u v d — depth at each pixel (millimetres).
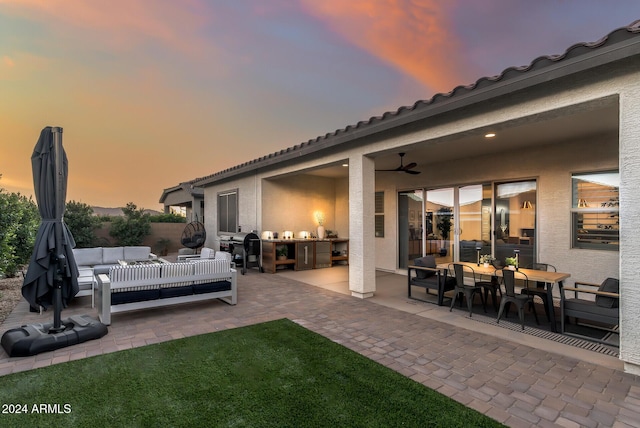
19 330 3584
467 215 7480
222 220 11695
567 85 3311
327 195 10875
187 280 5035
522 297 4449
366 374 2947
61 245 3951
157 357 3277
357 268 5996
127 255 7598
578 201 5781
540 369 3113
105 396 2543
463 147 6367
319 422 2234
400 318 4727
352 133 5539
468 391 2691
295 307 5289
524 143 6031
